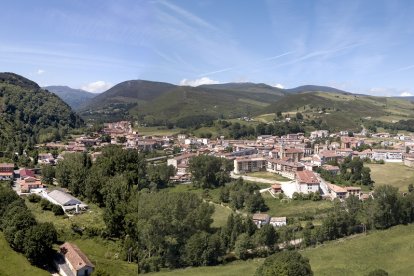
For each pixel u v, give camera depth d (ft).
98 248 164.14
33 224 171.22
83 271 148.25
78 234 180.86
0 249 163.22
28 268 157.28
